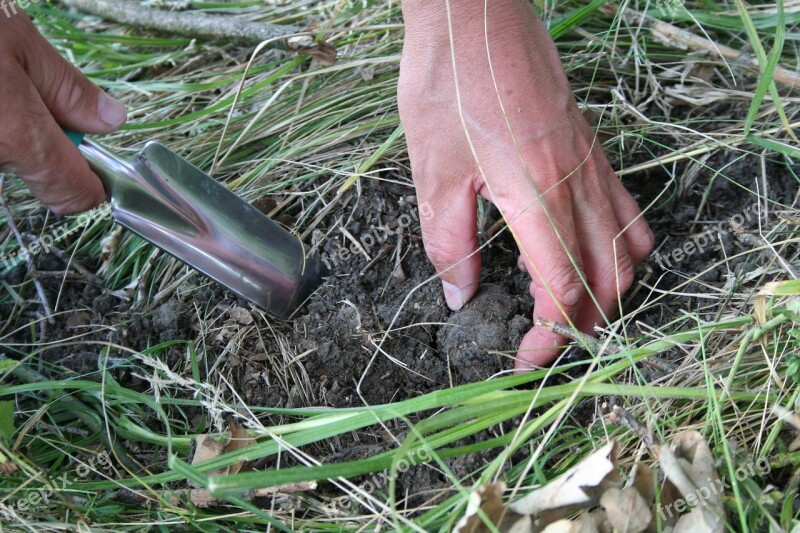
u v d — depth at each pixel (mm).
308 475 290
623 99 557
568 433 371
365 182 524
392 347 438
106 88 646
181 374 443
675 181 526
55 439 411
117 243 518
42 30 653
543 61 417
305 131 569
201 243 434
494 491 282
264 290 445
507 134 399
